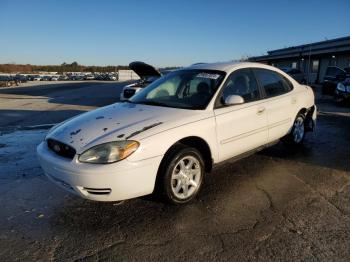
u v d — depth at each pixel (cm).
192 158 381
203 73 464
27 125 929
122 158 328
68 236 321
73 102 1639
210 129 399
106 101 1697
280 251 293
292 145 593
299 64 3616
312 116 632
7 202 396
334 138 703
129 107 432
